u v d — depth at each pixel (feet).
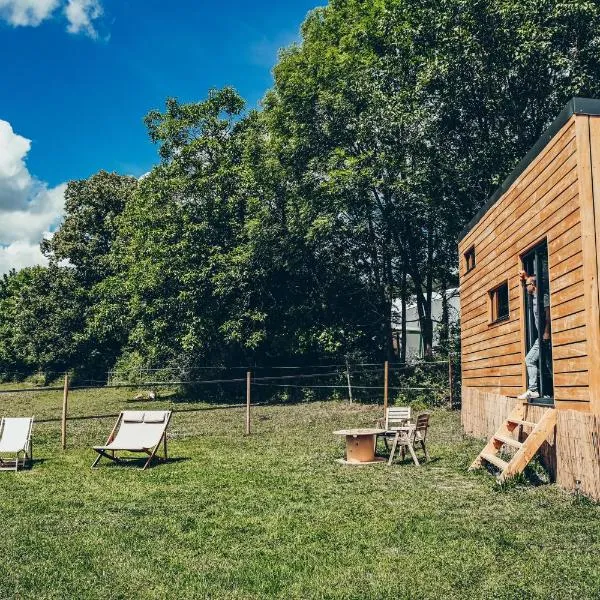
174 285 80.48
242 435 48.34
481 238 41.37
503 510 22.81
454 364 65.98
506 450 32.78
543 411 28.73
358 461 34.81
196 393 92.38
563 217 26.00
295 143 72.54
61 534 21.30
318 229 70.23
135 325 99.66
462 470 30.91
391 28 64.64
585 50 51.37
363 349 85.30
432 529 20.65
